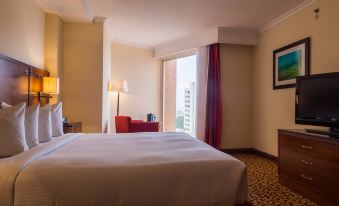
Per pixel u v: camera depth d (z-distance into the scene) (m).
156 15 3.93
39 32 3.39
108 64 4.89
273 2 3.38
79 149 1.91
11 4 2.58
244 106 4.91
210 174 1.48
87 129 4.02
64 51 3.98
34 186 1.27
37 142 2.06
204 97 4.91
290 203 2.35
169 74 6.12
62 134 2.75
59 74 3.79
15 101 2.52
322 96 2.62
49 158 1.51
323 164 2.25
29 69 2.86
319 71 3.13
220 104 4.73
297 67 3.52
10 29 2.56
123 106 5.55
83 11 3.55
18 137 1.70
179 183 1.43
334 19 2.89
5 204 1.24
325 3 3.03
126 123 4.39
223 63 4.82
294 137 2.67
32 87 2.97
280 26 4.01
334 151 2.13
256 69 4.79
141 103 5.85
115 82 4.91
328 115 2.55
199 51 4.96
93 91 4.05
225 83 4.84
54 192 1.29
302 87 2.88
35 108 2.09
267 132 4.34
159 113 6.09
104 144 2.18
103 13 3.86
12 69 2.46
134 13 3.85
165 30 4.73
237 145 4.87
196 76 5.01
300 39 3.50
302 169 2.54
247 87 4.92
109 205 1.33
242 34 4.65
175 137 2.59
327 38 3.00
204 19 4.10
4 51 2.44
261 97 4.58
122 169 1.39
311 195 2.40
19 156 1.52
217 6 3.55
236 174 1.51
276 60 4.05
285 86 3.78
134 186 1.37
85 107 4.03
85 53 4.04
